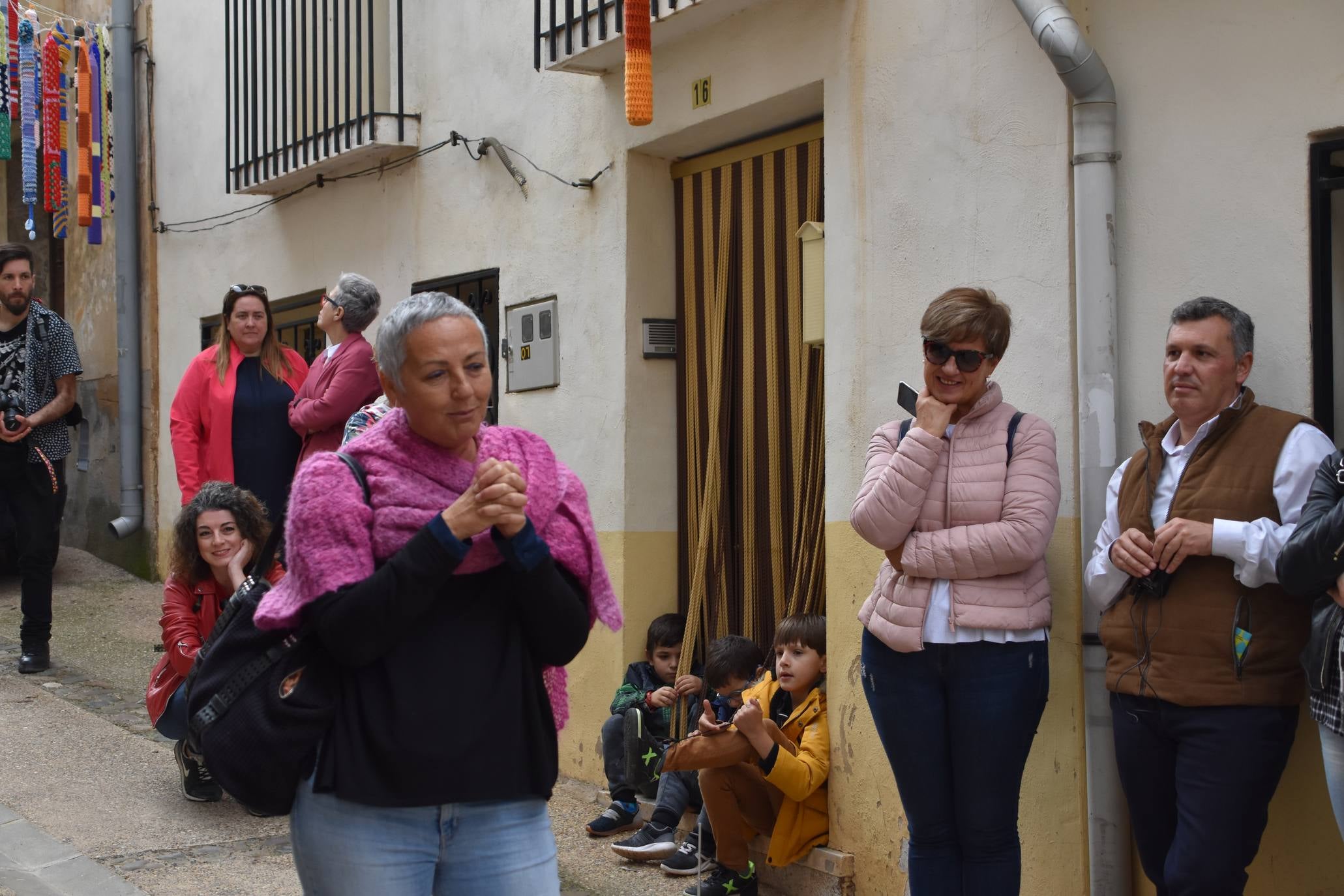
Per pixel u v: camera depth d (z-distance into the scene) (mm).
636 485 5422
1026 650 3396
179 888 4227
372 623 2219
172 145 9102
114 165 9375
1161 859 3318
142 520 9367
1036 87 3846
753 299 5176
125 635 7836
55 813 4906
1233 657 3057
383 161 7023
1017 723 3373
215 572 4988
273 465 6031
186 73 8922
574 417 5707
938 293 4125
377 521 2316
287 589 2326
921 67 4184
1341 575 2799
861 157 4387
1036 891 3801
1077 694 3709
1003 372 3932
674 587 5520
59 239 10516
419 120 6758
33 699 6445
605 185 5516
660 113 5195
